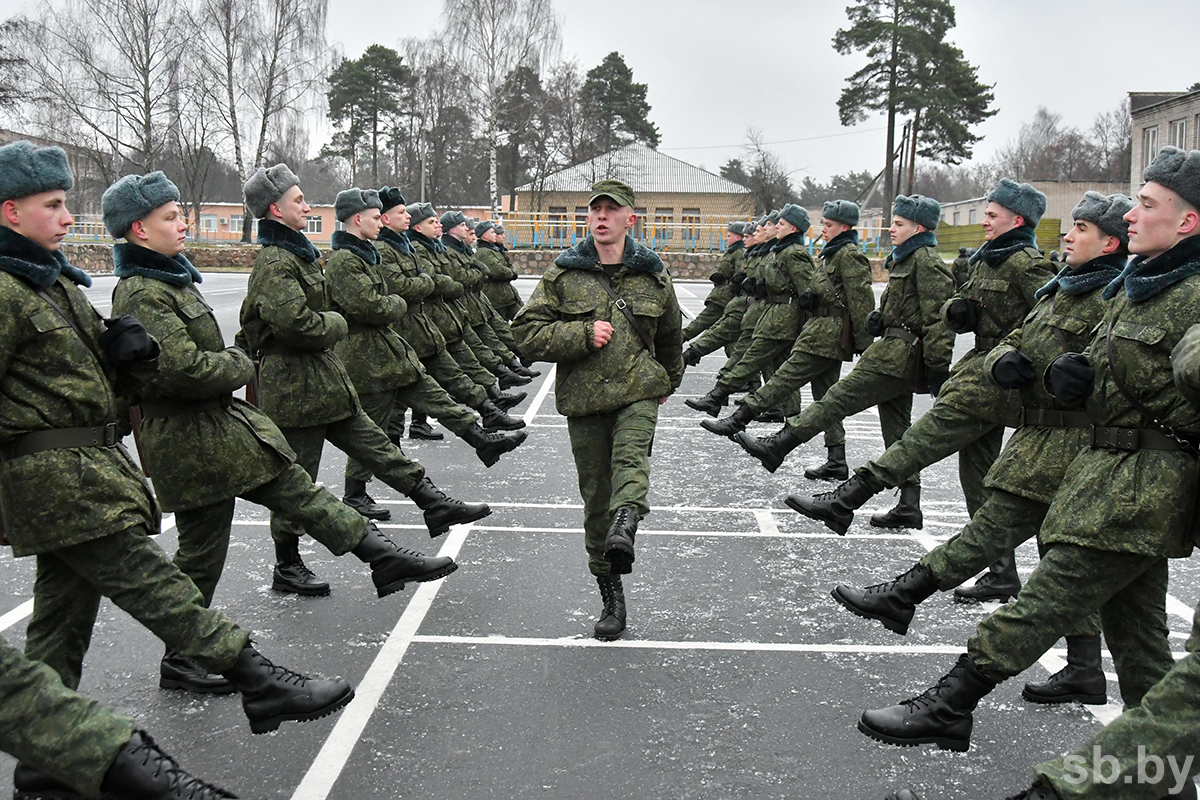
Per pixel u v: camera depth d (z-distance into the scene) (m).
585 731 3.84
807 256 8.90
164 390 3.91
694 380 14.50
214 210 65.56
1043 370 4.04
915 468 5.22
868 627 4.96
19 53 38.75
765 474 8.34
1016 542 4.06
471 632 4.80
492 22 42.75
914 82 47.72
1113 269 4.02
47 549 3.11
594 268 4.78
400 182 62.91
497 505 7.17
